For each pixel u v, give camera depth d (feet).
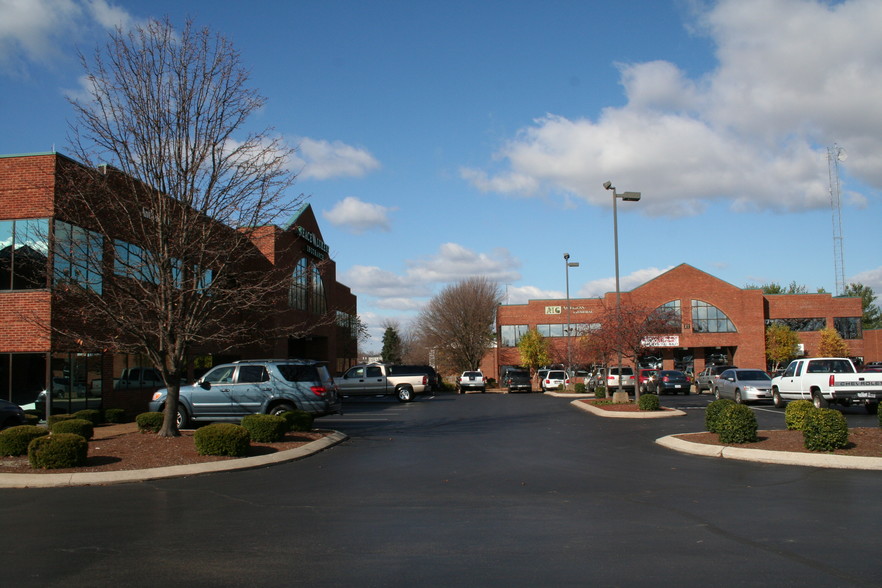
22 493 33.78
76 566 20.85
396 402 112.47
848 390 68.08
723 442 46.44
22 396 62.69
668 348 191.62
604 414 77.87
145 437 49.85
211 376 59.72
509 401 114.32
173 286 48.32
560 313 202.80
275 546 23.06
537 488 33.86
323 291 131.03
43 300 61.36
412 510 28.89
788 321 195.83
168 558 21.67
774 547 22.25
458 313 208.74
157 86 47.55
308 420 55.36
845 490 31.86
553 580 19.10
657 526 25.46
